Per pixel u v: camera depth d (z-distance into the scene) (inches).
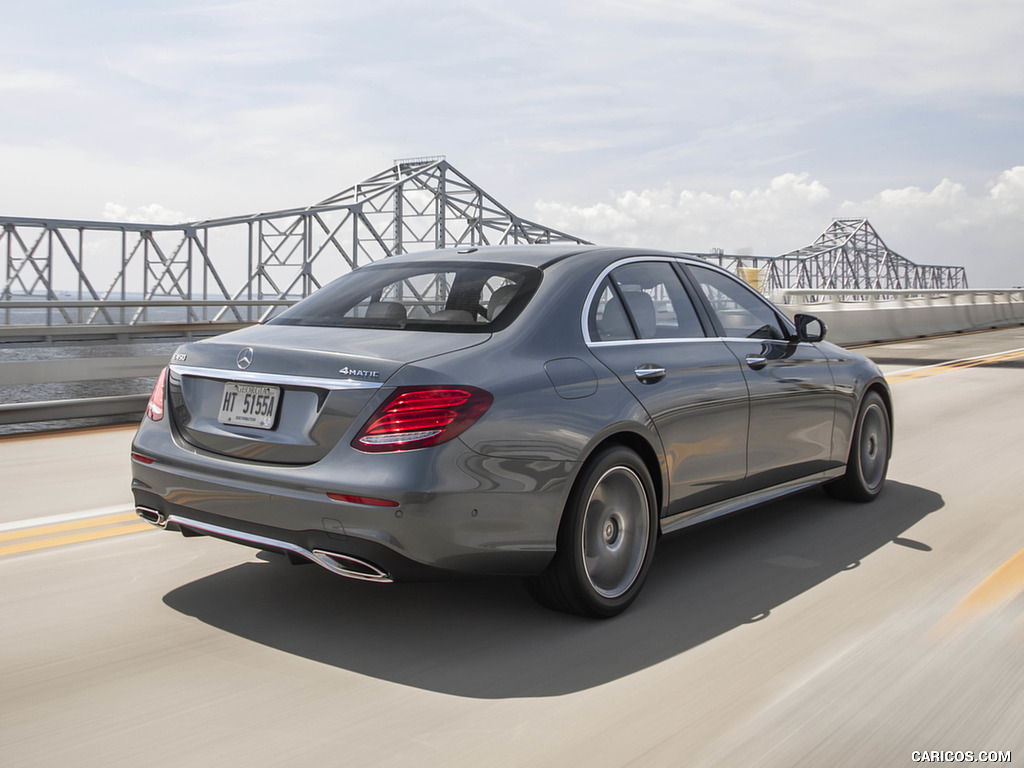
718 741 93.9
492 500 113.4
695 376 145.0
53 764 88.4
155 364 331.0
